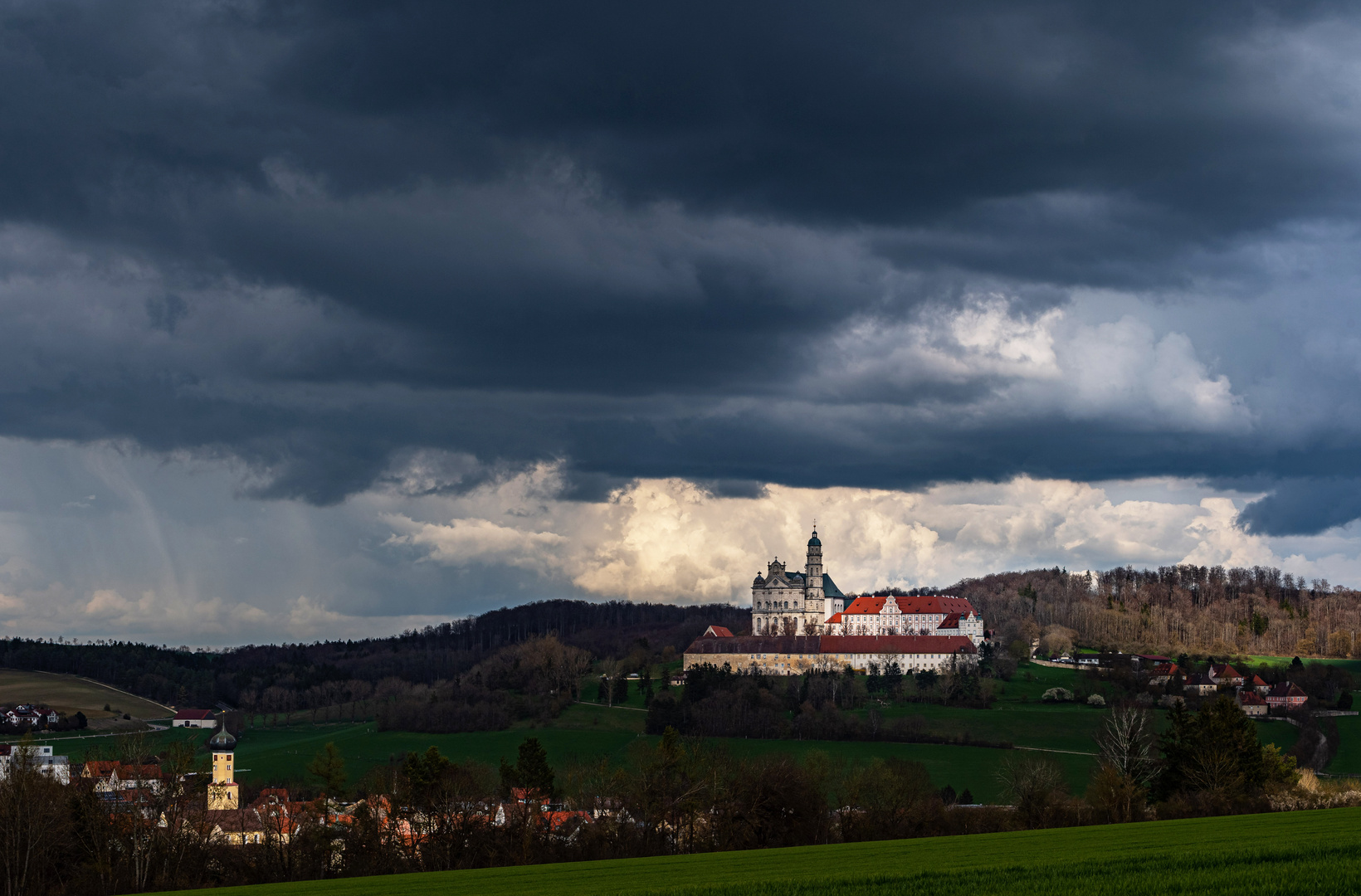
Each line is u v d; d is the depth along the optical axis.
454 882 94.00
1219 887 60.34
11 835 118.50
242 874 124.62
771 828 141.00
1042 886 64.94
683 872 91.25
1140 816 143.25
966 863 81.56
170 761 133.62
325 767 144.50
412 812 136.62
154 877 121.81
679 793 142.50
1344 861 66.81
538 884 88.38
